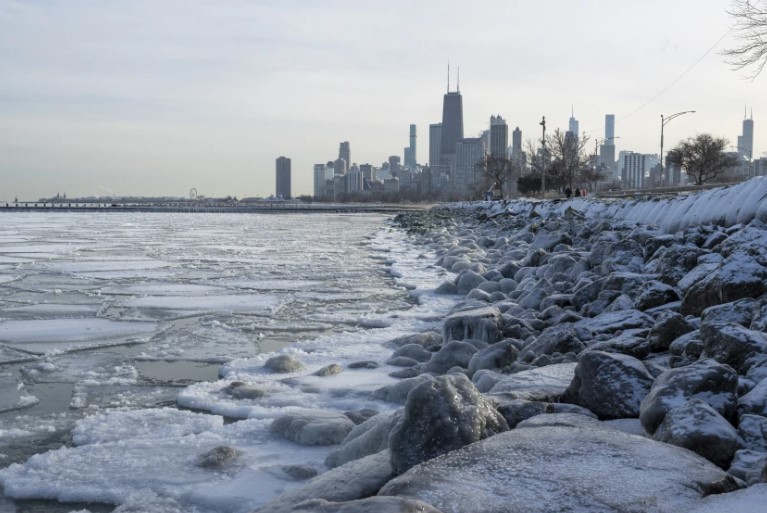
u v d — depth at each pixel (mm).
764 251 10117
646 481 4094
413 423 4906
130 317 14562
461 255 25312
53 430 7562
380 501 3764
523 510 3766
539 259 18734
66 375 9922
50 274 22578
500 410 5746
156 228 59094
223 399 8469
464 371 9055
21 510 5578
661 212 22562
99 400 8695
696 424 4820
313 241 40781
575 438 4762
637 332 8586
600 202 33406
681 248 11898
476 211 64188
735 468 4504
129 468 6223
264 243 38875
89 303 16406
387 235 47156
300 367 10023
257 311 15375
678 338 7539
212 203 192250
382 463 4980
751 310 7883
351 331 13219
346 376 9523
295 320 14344
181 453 6586
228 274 22750
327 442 6770
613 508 3791
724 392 5355
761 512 3627
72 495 5711
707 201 18781
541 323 11164
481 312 10625
